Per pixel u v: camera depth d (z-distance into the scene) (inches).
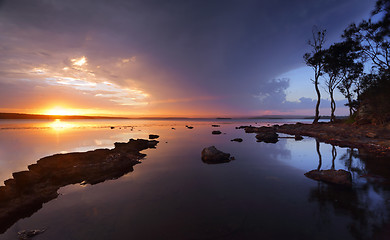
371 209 250.1
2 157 645.3
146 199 302.0
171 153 692.1
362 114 1025.5
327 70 1449.3
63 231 220.2
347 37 1150.3
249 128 1646.2
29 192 315.6
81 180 389.7
